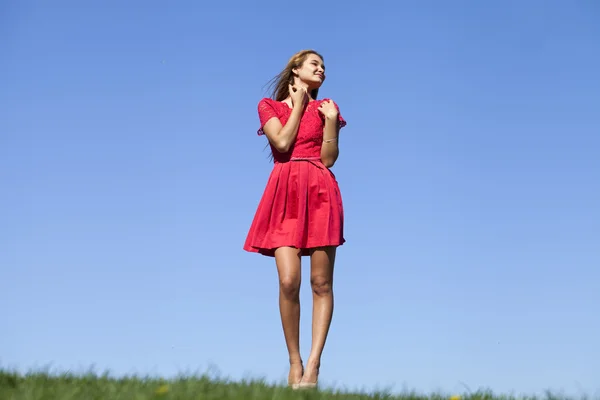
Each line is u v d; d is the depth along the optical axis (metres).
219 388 3.77
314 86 5.14
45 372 4.30
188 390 3.58
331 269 4.80
